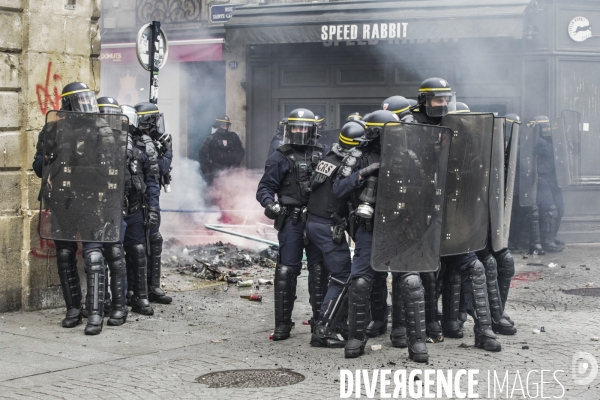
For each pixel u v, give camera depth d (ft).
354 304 21.31
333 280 22.75
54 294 28.22
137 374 19.48
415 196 20.68
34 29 27.68
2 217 26.99
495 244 23.82
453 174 22.09
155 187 27.86
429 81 22.62
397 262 20.75
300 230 23.40
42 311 27.63
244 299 30.27
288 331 23.68
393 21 44.98
